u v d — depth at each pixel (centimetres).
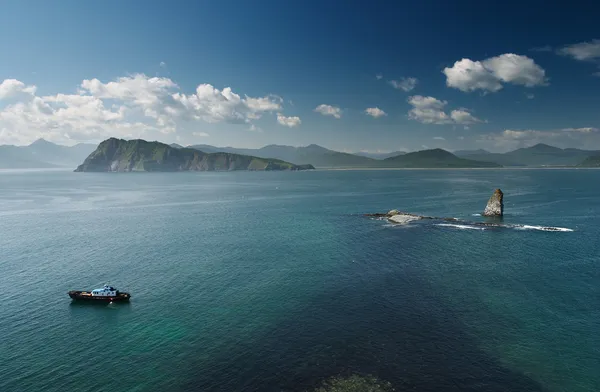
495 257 8831
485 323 5556
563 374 4369
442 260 8669
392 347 4934
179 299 6644
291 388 4150
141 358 4809
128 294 6631
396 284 7162
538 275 7544
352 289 6944
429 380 4259
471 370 4441
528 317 5722
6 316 6062
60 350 5025
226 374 4428
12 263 8862
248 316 5912
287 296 6669
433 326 5484
